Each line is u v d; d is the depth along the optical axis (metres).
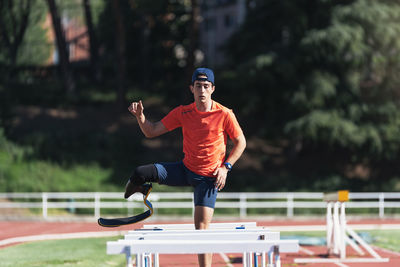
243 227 11.57
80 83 117.31
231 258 27.14
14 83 107.81
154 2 115.56
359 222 54.59
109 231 41.78
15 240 35.97
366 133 74.56
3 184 66.38
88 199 65.81
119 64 98.50
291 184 73.19
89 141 80.88
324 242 32.56
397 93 78.25
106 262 24.94
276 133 78.50
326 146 86.12
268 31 81.50
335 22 73.56
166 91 113.06
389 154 77.94
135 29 122.44
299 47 75.06
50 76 117.06
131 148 82.06
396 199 72.31
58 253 28.41
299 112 76.25
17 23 117.06
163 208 63.97
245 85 77.69
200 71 11.64
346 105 75.94
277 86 76.88
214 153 11.74
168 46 124.50
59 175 70.56
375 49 77.38
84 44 132.75
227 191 71.75
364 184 75.19
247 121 98.25
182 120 11.87
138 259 9.50
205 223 11.77
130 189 11.54
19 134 82.56
